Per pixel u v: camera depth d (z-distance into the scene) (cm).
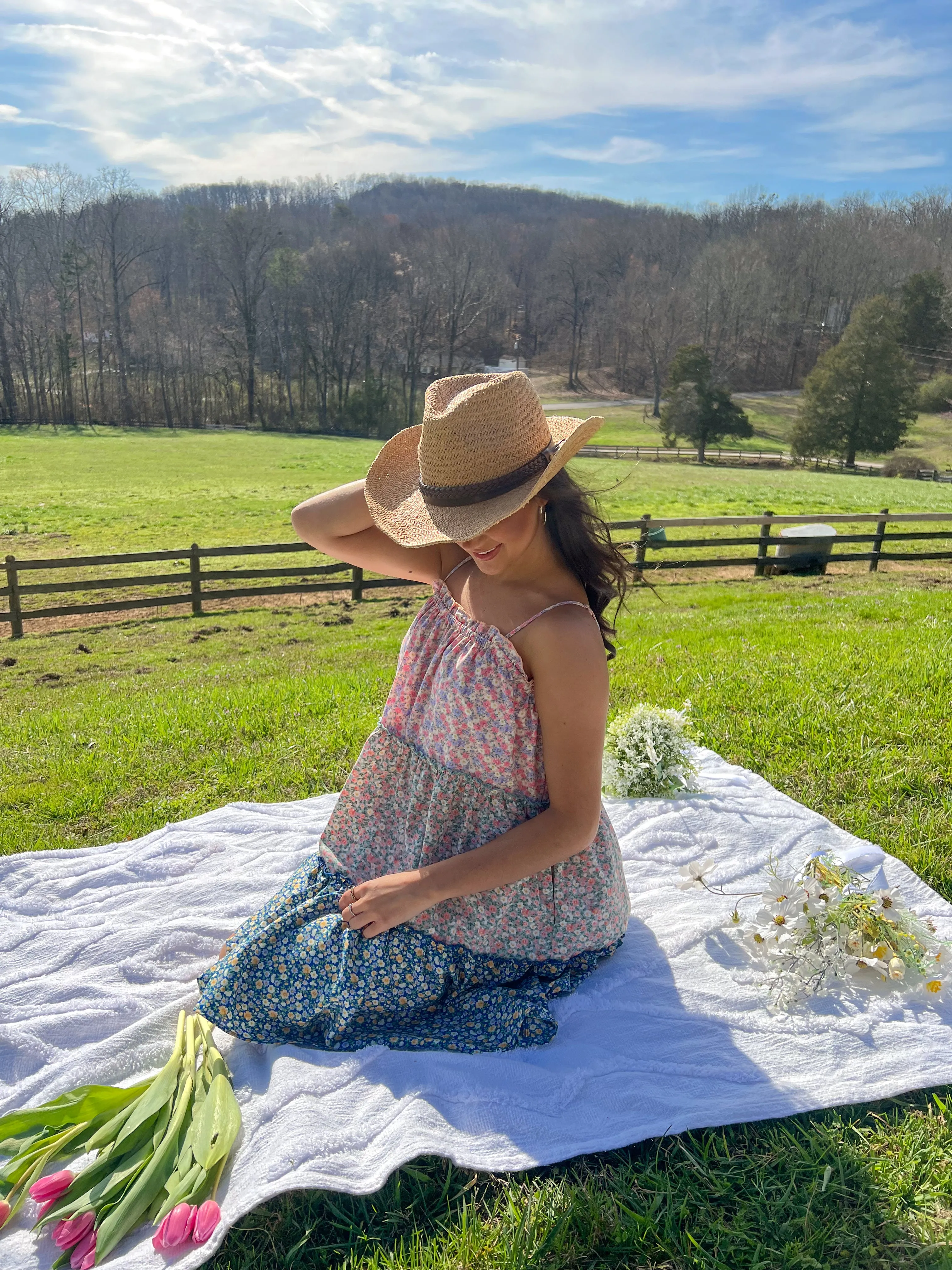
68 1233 173
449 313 8900
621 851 316
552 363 11531
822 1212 181
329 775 426
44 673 1066
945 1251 170
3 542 2450
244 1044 226
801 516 1605
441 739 212
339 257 8662
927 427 7938
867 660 568
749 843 321
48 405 8188
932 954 250
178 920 271
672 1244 173
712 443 7056
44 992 244
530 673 201
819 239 10219
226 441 7031
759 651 641
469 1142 191
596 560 198
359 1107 200
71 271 8156
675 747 358
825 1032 226
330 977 215
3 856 317
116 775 443
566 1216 176
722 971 250
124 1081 219
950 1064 216
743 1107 202
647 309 9462
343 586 1477
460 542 188
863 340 6100
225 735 493
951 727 425
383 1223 180
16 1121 196
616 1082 209
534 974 236
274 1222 181
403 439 224
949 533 1645
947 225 10950
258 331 8612
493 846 205
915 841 329
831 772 388
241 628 1302
